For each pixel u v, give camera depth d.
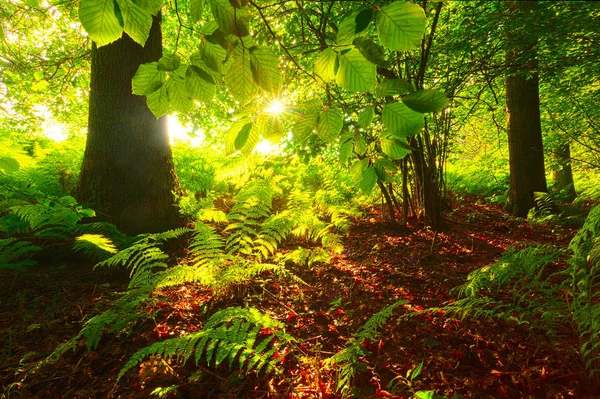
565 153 8.77
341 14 2.65
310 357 2.21
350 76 0.81
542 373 1.98
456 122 5.81
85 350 2.29
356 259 4.10
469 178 10.29
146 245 3.19
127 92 4.10
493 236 5.16
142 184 4.20
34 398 1.91
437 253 4.23
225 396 1.90
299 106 0.90
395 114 0.84
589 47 4.26
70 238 3.73
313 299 3.08
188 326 2.55
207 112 6.88
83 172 4.16
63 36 6.46
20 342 2.38
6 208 3.73
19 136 6.35
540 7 3.26
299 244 4.64
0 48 4.80
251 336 1.94
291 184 7.39
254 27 2.82
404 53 4.00
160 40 4.32
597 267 1.98
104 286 3.22
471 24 3.82
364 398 1.85
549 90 6.88
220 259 3.21
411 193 5.93
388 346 2.35
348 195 7.29
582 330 2.11
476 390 1.90
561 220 5.89
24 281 3.21
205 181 7.01
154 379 1.99
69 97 6.38
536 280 2.32
